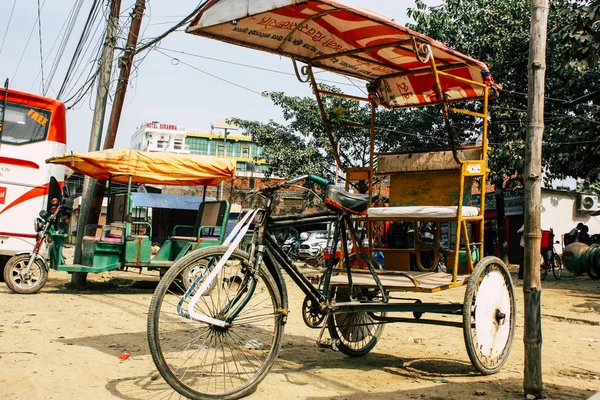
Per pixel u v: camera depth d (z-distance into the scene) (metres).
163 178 10.27
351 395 3.94
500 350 4.90
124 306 8.10
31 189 10.87
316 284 4.54
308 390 4.04
